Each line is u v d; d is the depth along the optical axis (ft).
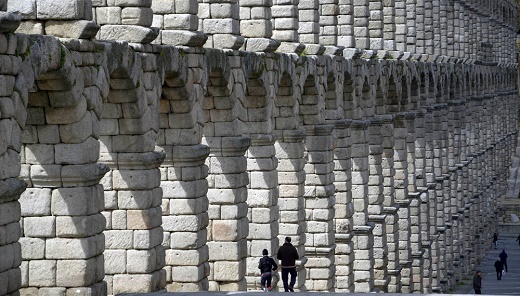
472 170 477.36
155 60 179.22
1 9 139.44
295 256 232.94
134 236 178.91
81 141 158.30
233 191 211.82
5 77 138.21
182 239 195.21
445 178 410.11
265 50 226.17
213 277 212.84
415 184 356.18
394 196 336.90
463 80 459.32
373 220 312.50
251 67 218.18
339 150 279.69
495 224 545.85
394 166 344.28
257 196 230.27
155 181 180.96
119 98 173.88
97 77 160.97
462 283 434.30
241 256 213.87
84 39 157.48
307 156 264.11
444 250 404.77
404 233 346.54
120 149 176.96
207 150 197.36
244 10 226.79
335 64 272.10
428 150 383.65
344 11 286.25
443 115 410.11
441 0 426.51
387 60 322.34
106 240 179.22
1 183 137.69
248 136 217.15
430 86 393.50
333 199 268.41
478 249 485.15
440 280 401.70
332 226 268.62
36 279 159.43
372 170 311.47
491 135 544.21
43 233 159.02
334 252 271.28
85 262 159.22
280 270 238.07
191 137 193.36
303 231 250.78
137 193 178.50
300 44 248.32
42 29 156.46
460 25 464.24
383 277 313.12
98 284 161.79
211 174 211.82
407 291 347.97
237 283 212.43
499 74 583.99
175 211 194.90
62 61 150.30
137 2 177.17
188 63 191.72
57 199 158.81
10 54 138.82
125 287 179.52
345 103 287.89
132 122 175.94
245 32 226.79
